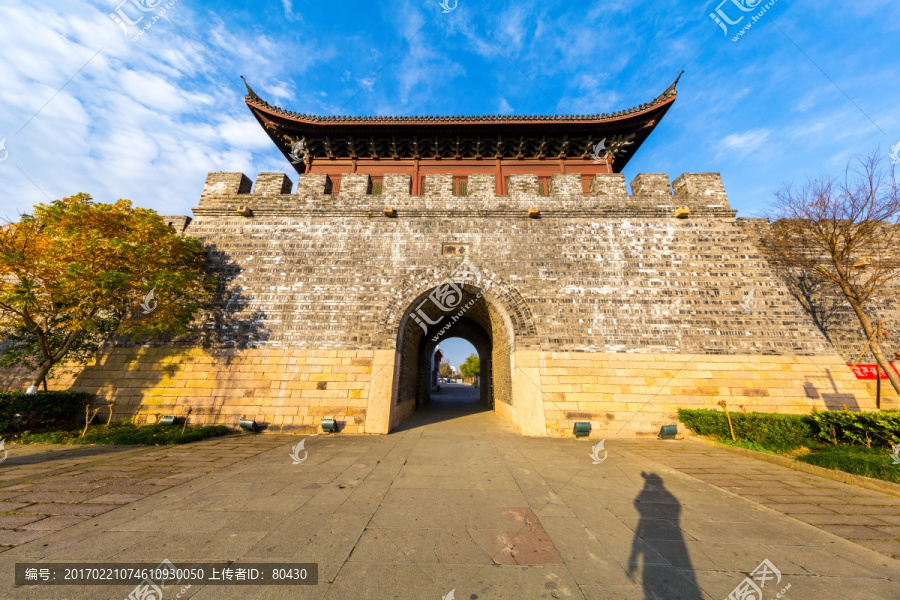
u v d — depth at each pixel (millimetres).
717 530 4508
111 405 10914
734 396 10719
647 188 13195
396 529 4387
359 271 12352
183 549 3805
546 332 11523
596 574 3459
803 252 12617
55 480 6152
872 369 11258
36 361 11547
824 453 7590
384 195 13328
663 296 11805
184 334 11508
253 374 11242
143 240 10656
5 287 9289
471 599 3041
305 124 14758
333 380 11188
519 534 4305
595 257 12336
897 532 4508
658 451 8969
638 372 11039
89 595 3047
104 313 11539
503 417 14164
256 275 12297
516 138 15531
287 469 6996
